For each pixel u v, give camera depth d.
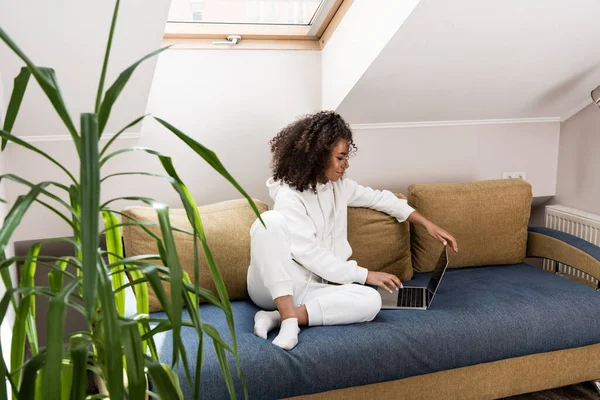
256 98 2.62
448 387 2.00
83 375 0.91
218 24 2.51
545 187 3.07
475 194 2.56
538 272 2.49
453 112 2.76
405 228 2.46
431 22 2.06
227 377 1.10
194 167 2.57
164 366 1.19
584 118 2.82
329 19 2.56
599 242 2.64
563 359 2.11
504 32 2.20
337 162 2.17
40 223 2.33
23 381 0.90
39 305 2.54
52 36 1.81
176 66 2.47
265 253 1.99
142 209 2.15
